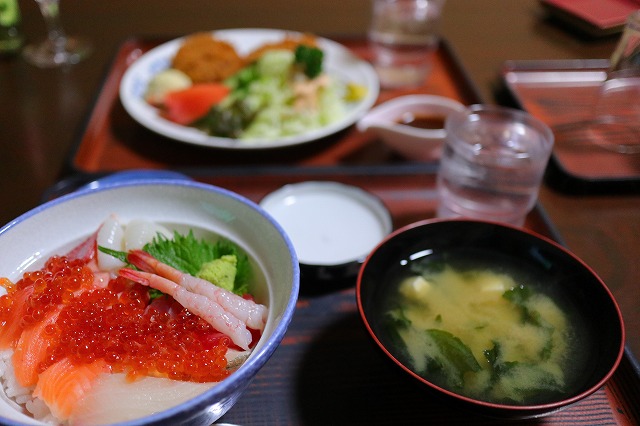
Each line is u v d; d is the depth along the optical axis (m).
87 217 0.32
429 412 0.30
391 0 0.61
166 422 0.23
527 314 0.32
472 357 0.29
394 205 0.43
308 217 0.41
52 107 0.54
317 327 0.34
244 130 0.53
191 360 0.26
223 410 0.26
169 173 0.40
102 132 0.51
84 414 0.25
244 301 0.29
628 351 0.32
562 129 0.51
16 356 0.27
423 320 0.31
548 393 0.28
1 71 0.60
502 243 0.35
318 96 0.55
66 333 0.27
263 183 0.44
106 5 0.73
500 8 0.75
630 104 0.51
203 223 0.33
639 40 0.48
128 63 0.62
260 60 0.58
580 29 0.69
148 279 0.29
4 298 0.28
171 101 0.53
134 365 0.26
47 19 0.67
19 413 0.25
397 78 0.59
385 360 0.28
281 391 0.31
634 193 0.44
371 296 0.32
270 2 0.76
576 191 0.44
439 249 0.35
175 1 0.75
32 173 0.45
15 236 0.30
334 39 0.67
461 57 0.64
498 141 0.42
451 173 0.40
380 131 0.47
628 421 0.30
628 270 0.38
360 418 0.30
